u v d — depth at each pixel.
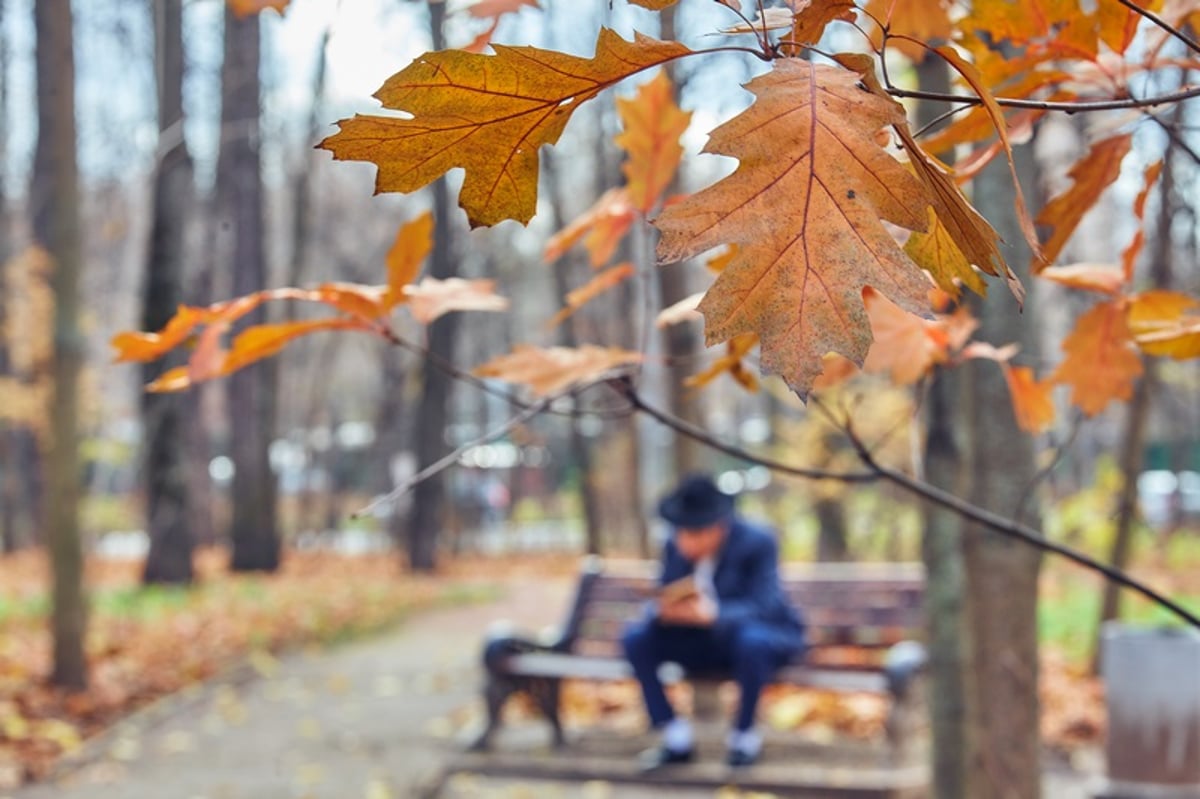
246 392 20.80
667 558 6.53
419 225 1.44
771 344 0.67
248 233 18.42
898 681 5.95
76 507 8.29
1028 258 3.34
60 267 8.07
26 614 13.25
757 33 0.79
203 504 26.50
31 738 7.04
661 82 1.55
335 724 7.90
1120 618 9.03
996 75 1.25
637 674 6.29
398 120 0.75
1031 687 3.69
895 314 1.55
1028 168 3.30
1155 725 5.48
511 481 33.47
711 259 1.20
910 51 1.31
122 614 12.76
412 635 12.90
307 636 12.16
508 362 1.53
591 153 17.89
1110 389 1.47
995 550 3.65
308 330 1.49
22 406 17.75
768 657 6.05
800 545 23.66
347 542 34.78
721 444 1.50
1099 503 12.09
